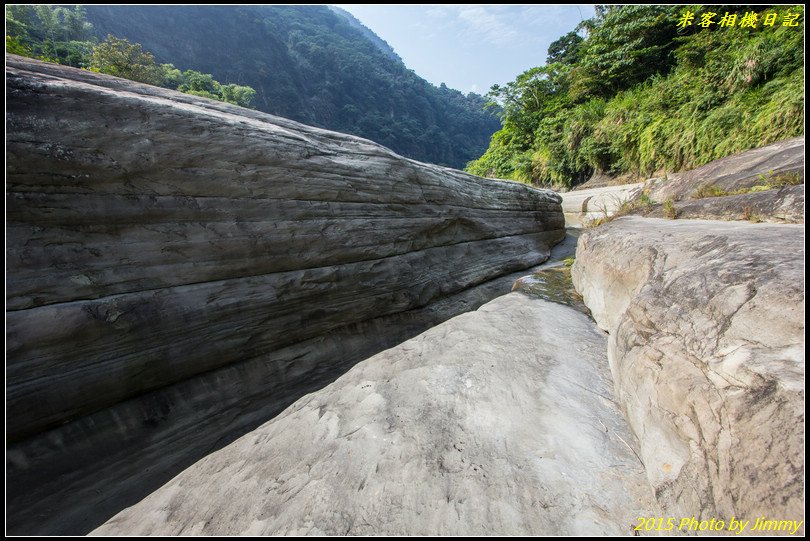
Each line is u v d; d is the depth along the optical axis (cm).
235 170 323
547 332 324
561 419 195
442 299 575
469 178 721
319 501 158
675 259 213
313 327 397
